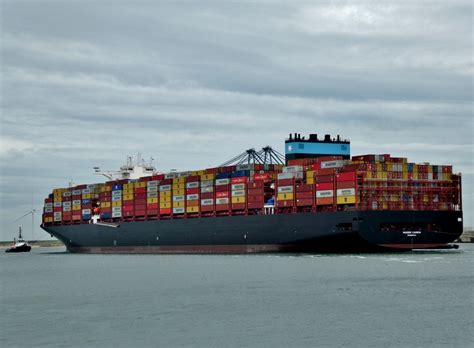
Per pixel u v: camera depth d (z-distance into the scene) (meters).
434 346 48.91
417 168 111.62
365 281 78.94
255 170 124.38
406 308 61.94
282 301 66.56
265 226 119.31
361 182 107.38
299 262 100.81
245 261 106.94
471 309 61.19
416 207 111.12
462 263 97.38
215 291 74.12
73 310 64.69
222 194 127.69
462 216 114.06
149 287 79.31
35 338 53.31
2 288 84.44
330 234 109.62
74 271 106.81
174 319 59.00
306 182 114.50
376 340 50.66
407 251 117.50
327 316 58.97
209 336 52.69
